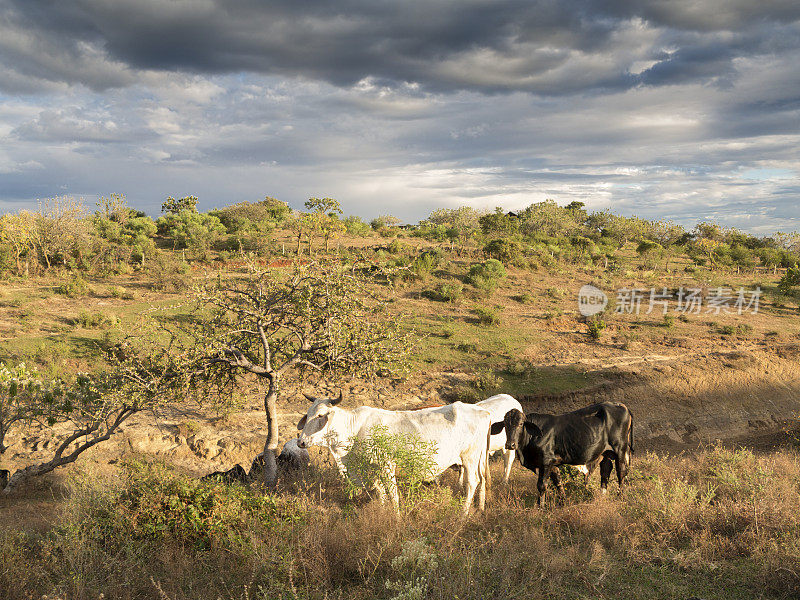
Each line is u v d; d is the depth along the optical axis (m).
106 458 15.08
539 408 22.73
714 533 7.17
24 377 11.65
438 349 27.98
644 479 10.16
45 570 6.06
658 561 6.41
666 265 58.12
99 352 23.17
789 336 33.91
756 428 23.27
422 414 8.82
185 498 7.22
